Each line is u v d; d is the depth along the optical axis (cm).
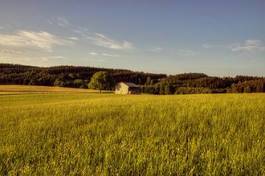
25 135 820
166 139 688
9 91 10719
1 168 500
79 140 713
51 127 969
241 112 1142
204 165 482
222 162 486
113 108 1556
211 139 668
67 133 834
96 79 12169
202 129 816
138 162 491
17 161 534
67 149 602
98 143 663
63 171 476
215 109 1272
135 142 654
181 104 1600
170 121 982
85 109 1622
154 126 864
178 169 465
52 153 593
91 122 1073
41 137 790
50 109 1778
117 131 804
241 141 640
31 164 528
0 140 761
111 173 454
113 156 548
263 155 529
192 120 981
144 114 1220
